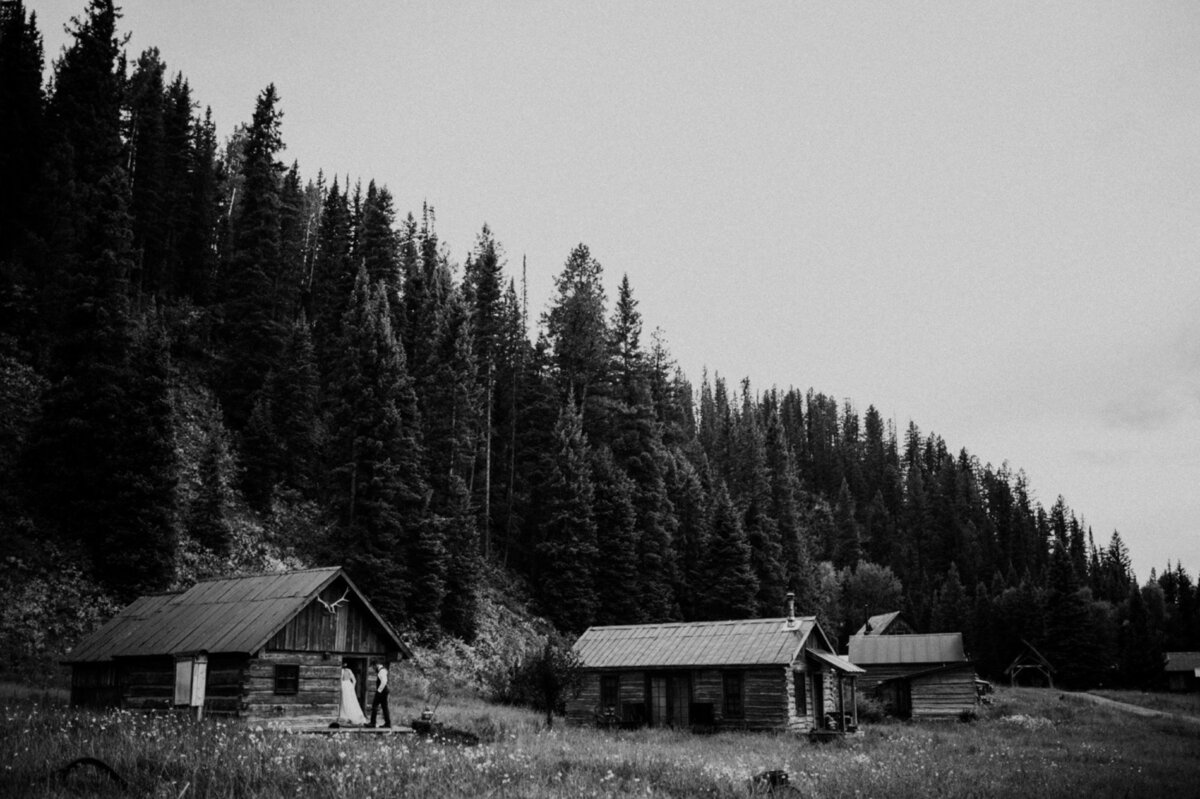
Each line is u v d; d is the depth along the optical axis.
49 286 58.09
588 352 94.19
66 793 14.05
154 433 48.53
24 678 37.97
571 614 71.81
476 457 81.56
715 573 79.00
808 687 47.25
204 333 72.56
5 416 50.03
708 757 27.81
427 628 59.41
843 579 128.50
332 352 75.50
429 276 95.00
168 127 83.88
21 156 62.91
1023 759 33.06
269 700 30.48
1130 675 107.62
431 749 22.39
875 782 23.33
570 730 38.81
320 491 66.81
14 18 67.31
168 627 33.06
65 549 45.47
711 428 146.88
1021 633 113.50
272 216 75.44
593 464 79.19
